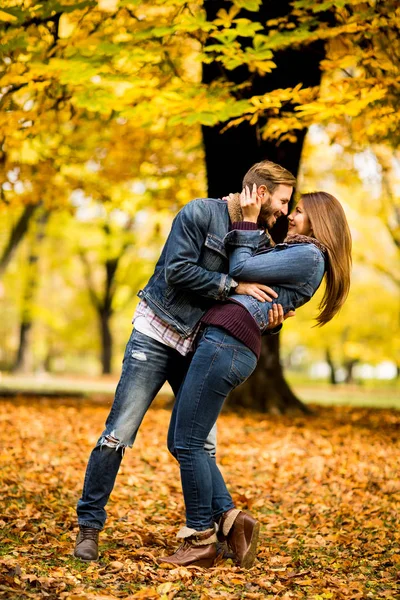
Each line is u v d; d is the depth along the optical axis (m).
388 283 26.00
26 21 5.98
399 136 7.45
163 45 6.36
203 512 3.37
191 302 3.39
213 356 3.29
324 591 3.01
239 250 3.34
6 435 7.14
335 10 6.03
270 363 10.02
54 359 45.44
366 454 6.75
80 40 6.20
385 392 22.94
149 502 4.72
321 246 3.44
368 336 26.12
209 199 3.46
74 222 21.17
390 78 5.94
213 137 8.57
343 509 4.74
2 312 34.41
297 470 6.04
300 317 27.89
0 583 2.79
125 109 6.11
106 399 12.52
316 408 11.62
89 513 3.37
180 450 3.37
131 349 3.44
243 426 8.43
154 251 24.27
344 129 9.19
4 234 22.62
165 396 13.60
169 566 3.28
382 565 3.51
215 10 6.52
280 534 4.15
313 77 7.75
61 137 10.54
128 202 11.60
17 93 6.36
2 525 3.80
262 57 5.64
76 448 6.73
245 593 2.92
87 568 3.17
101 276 29.78
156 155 10.63
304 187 12.66
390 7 5.89
